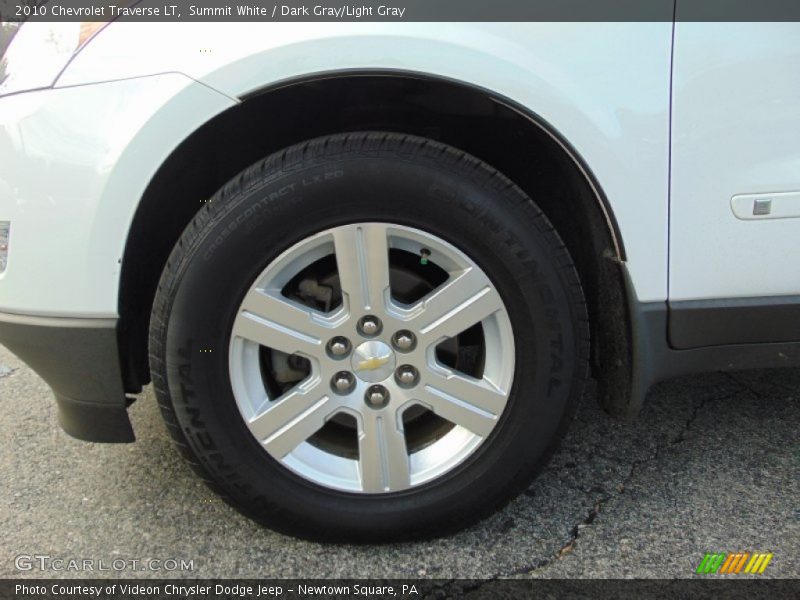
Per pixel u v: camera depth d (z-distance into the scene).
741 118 1.63
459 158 1.61
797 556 1.78
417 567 1.77
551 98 1.57
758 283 1.75
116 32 1.54
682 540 1.85
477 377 1.83
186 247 1.61
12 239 1.61
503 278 1.66
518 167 1.92
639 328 1.75
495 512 1.89
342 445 1.87
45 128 1.56
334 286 1.75
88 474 2.18
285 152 1.61
